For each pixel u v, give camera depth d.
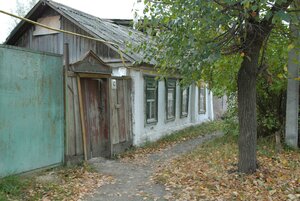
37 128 6.46
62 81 7.13
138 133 10.54
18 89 6.02
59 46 12.11
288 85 8.95
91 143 8.14
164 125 12.89
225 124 11.45
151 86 11.60
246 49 5.95
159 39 6.23
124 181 6.60
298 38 6.41
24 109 6.15
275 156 7.95
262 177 6.12
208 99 18.58
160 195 5.66
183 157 8.64
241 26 5.30
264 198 5.21
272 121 9.78
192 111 16.08
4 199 4.84
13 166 5.93
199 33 5.28
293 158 7.85
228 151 8.67
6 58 5.77
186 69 5.43
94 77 8.14
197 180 6.21
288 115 9.00
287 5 5.41
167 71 6.82
